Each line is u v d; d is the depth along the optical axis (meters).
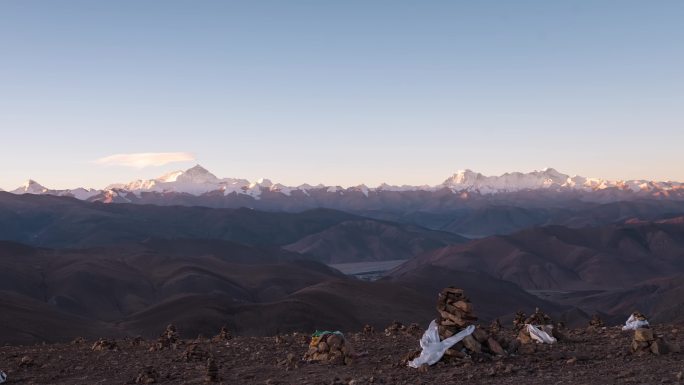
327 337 25.38
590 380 17.95
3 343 96.56
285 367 23.92
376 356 25.45
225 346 31.48
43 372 25.61
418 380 19.50
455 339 22.14
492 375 19.61
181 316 131.00
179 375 23.45
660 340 22.30
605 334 28.83
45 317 119.56
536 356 22.58
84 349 32.94
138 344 34.50
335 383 19.83
